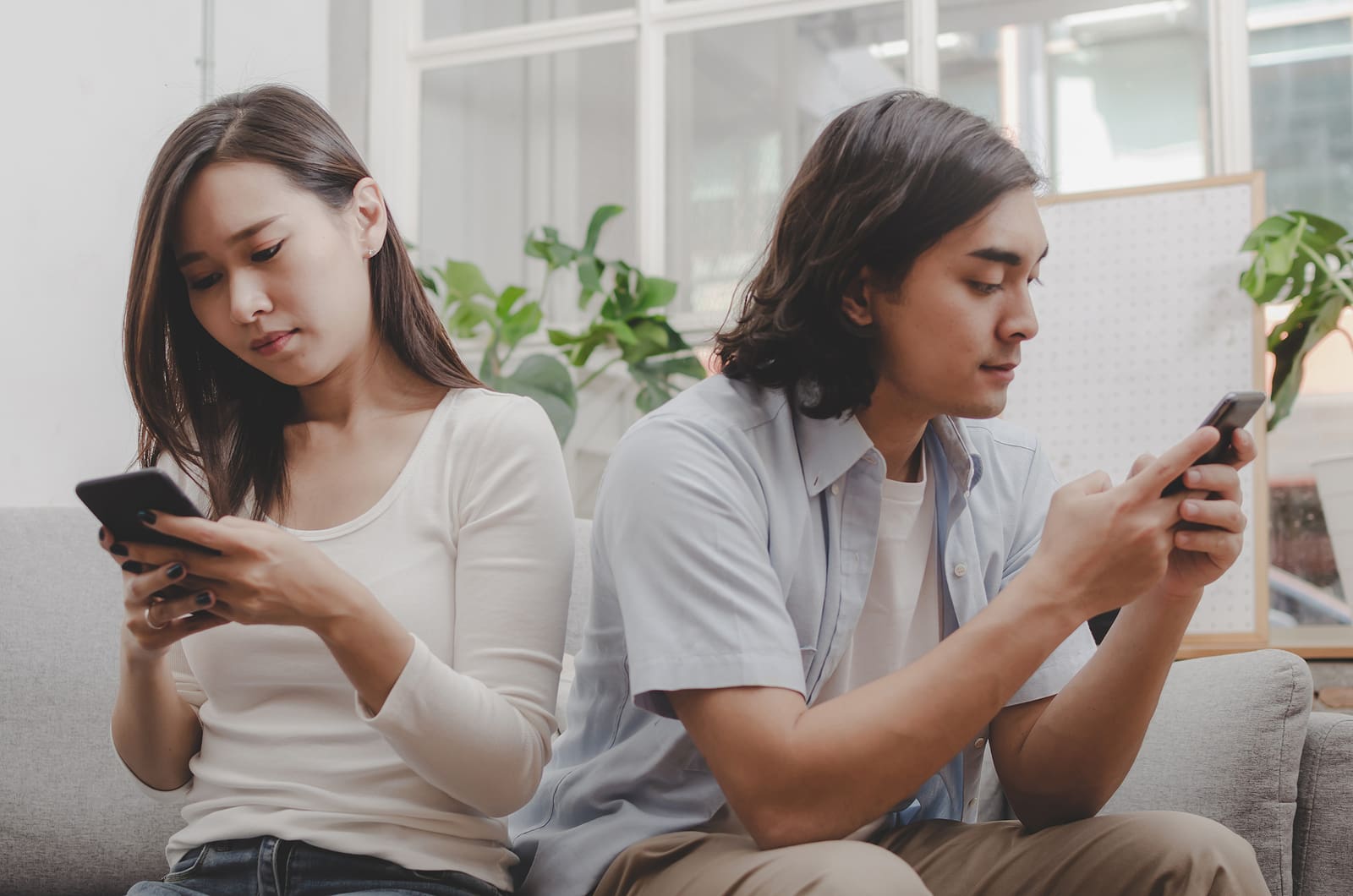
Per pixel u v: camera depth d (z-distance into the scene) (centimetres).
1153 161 248
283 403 117
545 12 300
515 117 301
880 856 86
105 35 231
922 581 117
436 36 309
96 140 229
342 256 109
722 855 94
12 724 150
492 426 112
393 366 118
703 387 113
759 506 106
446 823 104
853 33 273
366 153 307
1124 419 216
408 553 109
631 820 107
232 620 95
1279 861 117
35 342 217
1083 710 107
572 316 292
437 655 107
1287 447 225
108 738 151
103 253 230
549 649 108
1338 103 237
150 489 85
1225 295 213
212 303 107
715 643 95
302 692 107
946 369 103
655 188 286
